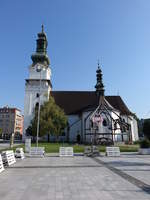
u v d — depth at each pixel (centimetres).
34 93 6131
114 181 1056
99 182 1034
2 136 12394
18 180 1084
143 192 841
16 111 14338
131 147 3931
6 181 1062
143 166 1616
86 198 756
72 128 6216
